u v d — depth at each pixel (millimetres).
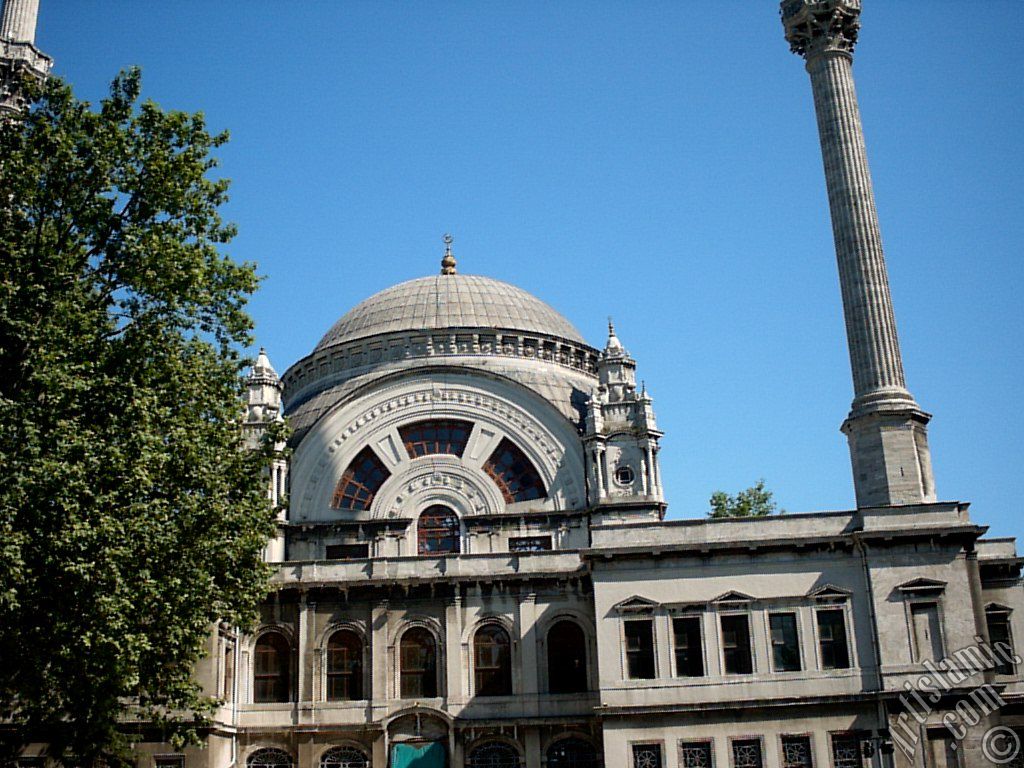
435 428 56688
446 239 70812
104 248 36688
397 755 48094
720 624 45594
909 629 44656
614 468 54500
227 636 48312
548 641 49656
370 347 59688
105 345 34688
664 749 43875
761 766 43625
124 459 31938
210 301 37250
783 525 46688
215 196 38406
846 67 54844
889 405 48719
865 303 50625
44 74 50375
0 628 30906
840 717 44094
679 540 46812
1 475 29969
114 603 30188
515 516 53969
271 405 56406
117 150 36531
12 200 35594
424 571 50688
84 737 34500
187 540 34312
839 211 52469
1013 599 48375
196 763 45000
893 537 45438
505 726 47812
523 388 56094
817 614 45469
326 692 49594
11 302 33469
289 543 54250
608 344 56938
